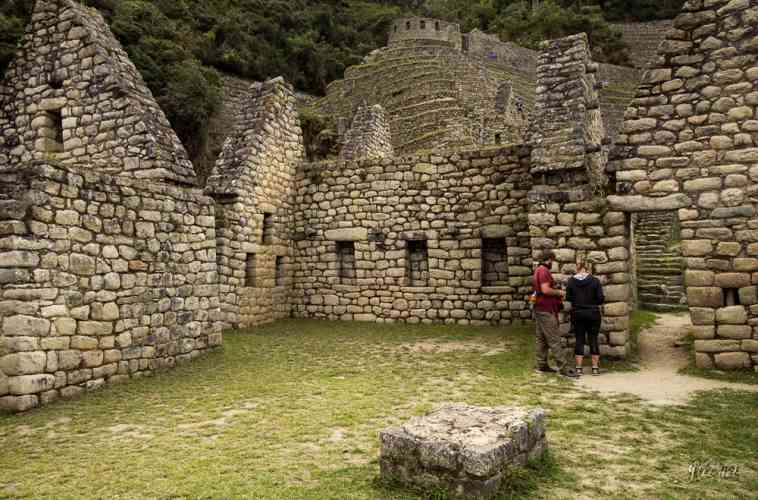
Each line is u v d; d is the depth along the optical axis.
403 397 6.16
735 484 3.68
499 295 12.18
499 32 60.50
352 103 39.22
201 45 37.25
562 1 63.53
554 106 9.97
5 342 6.05
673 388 6.49
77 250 6.80
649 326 10.60
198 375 7.69
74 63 9.28
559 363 7.29
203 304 9.10
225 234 11.99
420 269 13.21
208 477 3.93
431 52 45.19
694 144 7.65
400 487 3.60
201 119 28.41
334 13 59.25
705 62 7.61
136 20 30.50
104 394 6.70
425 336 11.02
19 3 23.97
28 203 6.23
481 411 4.23
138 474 4.05
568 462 4.08
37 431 5.32
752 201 7.25
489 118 30.06
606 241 8.25
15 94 9.68
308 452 4.41
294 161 14.46
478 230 12.39
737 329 7.24
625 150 8.07
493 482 3.36
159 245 8.16
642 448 4.38
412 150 27.83
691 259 7.56
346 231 13.70
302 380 7.24
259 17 44.75
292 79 45.38
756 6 7.31
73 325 6.67
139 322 7.70
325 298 13.91
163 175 8.60
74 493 3.75
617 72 47.72
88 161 9.12
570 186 9.25
